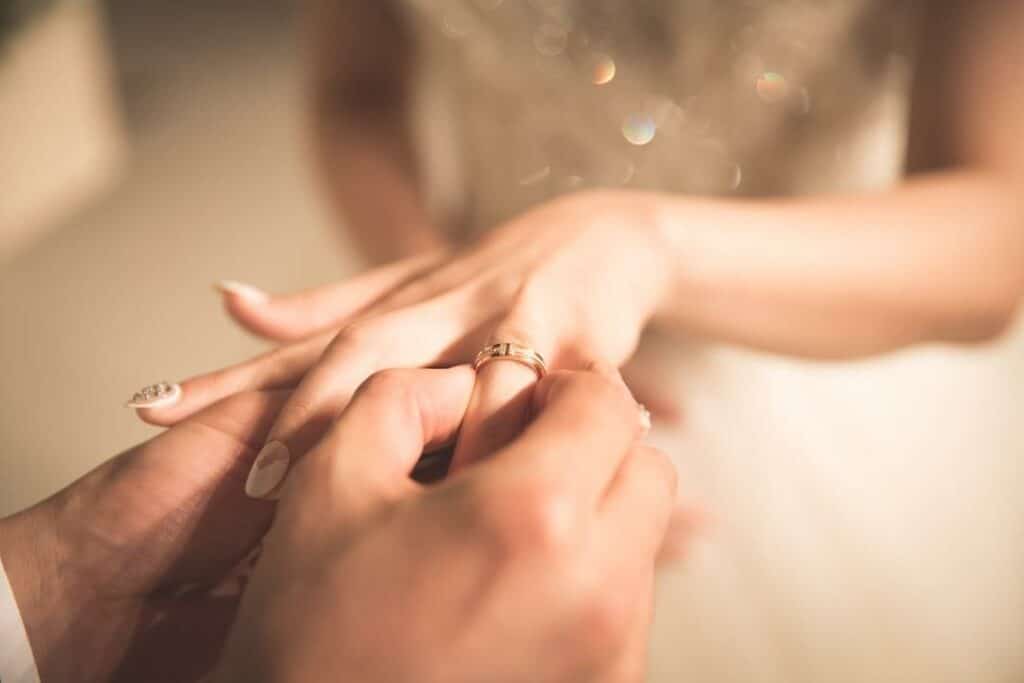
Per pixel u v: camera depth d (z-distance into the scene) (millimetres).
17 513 340
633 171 551
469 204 644
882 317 423
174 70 1288
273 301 400
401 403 301
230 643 261
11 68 915
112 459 348
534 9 523
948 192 429
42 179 970
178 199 1005
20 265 888
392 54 640
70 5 1002
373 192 599
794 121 521
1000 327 444
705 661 505
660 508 278
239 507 342
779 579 520
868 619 515
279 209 972
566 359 359
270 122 1162
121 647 348
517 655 251
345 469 276
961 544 530
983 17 431
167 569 344
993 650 512
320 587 255
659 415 523
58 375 718
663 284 400
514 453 268
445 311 371
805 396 568
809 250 413
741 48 502
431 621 249
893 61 511
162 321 799
